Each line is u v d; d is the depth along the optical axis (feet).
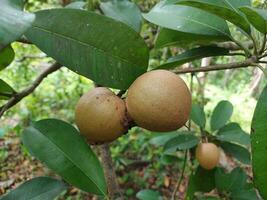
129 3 1.05
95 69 0.73
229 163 2.88
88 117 0.74
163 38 1.03
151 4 1.82
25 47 3.45
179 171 2.84
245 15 0.75
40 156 0.80
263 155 0.71
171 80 0.70
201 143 1.48
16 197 0.82
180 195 2.68
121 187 2.81
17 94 0.90
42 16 0.68
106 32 0.72
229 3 0.89
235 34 1.64
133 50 0.75
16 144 3.20
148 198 1.70
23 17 0.48
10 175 2.87
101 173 0.83
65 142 0.82
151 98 0.69
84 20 0.70
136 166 3.03
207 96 4.12
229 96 4.19
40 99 3.82
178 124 0.71
